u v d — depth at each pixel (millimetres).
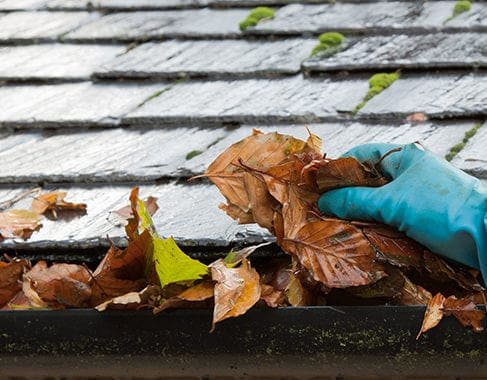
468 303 1926
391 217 2041
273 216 2105
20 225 2393
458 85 2938
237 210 2150
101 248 2289
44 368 2084
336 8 3619
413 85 2961
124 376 2092
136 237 2068
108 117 2959
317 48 3268
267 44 3361
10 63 3445
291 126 2816
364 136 2713
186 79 3178
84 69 3330
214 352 2006
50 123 2967
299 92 3002
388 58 3131
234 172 2145
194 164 2631
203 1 3754
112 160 2719
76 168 2676
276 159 2141
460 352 1944
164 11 3771
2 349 2066
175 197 2488
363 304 2051
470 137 2635
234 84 3113
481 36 3248
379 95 2918
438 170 2061
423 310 1937
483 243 1936
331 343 1968
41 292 2121
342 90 2979
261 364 2012
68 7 3920
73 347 2047
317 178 2139
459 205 1975
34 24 3785
